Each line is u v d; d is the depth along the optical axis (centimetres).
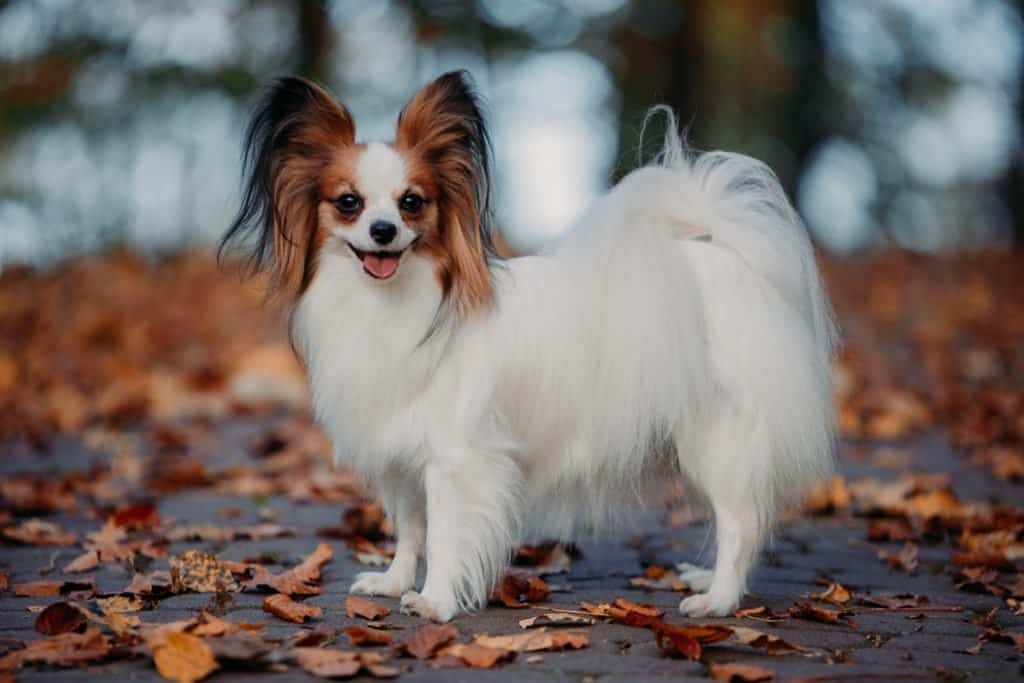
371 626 417
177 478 702
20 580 490
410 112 448
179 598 455
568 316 455
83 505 654
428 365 436
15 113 1598
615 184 500
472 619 434
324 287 445
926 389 986
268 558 529
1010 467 714
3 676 352
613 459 457
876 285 1529
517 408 452
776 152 2164
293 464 752
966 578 499
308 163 448
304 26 1723
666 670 366
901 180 2573
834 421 482
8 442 840
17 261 1470
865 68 2320
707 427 454
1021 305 1365
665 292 445
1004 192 2105
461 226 445
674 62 1969
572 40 1988
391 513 475
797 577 518
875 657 387
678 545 584
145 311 1320
